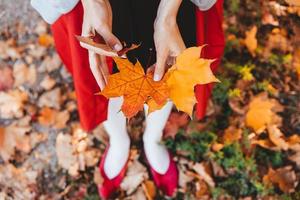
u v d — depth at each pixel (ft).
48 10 3.08
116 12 2.84
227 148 4.73
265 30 5.41
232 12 5.44
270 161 4.70
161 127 4.07
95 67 2.91
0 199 4.63
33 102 5.02
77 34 3.00
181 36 3.03
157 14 2.72
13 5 5.49
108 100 3.57
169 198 4.57
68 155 4.77
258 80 5.10
